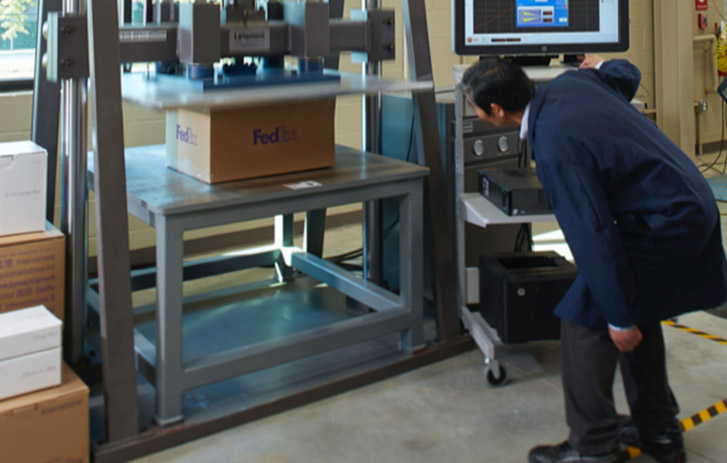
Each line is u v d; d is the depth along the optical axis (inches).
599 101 68.8
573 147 65.3
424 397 94.5
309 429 87.4
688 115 223.1
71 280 89.1
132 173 94.6
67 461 76.0
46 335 73.7
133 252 140.8
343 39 97.8
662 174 66.3
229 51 88.0
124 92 80.7
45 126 94.5
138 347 89.7
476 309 116.6
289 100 80.3
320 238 129.6
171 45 86.0
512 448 82.9
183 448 83.3
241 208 84.8
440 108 105.0
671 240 67.0
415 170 96.6
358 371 97.7
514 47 104.2
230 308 122.4
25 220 84.1
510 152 115.9
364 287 109.4
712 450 82.0
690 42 218.5
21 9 128.1
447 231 103.6
